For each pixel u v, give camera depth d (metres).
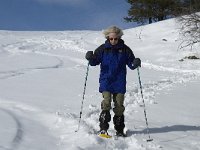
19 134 5.89
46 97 9.64
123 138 6.32
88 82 13.04
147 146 6.01
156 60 24.17
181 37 29.42
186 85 14.49
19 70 15.06
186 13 28.22
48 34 33.44
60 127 6.62
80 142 5.78
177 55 25.47
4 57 18.94
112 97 6.89
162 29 33.22
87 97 10.11
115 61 6.34
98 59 6.43
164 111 9.27
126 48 6.40
